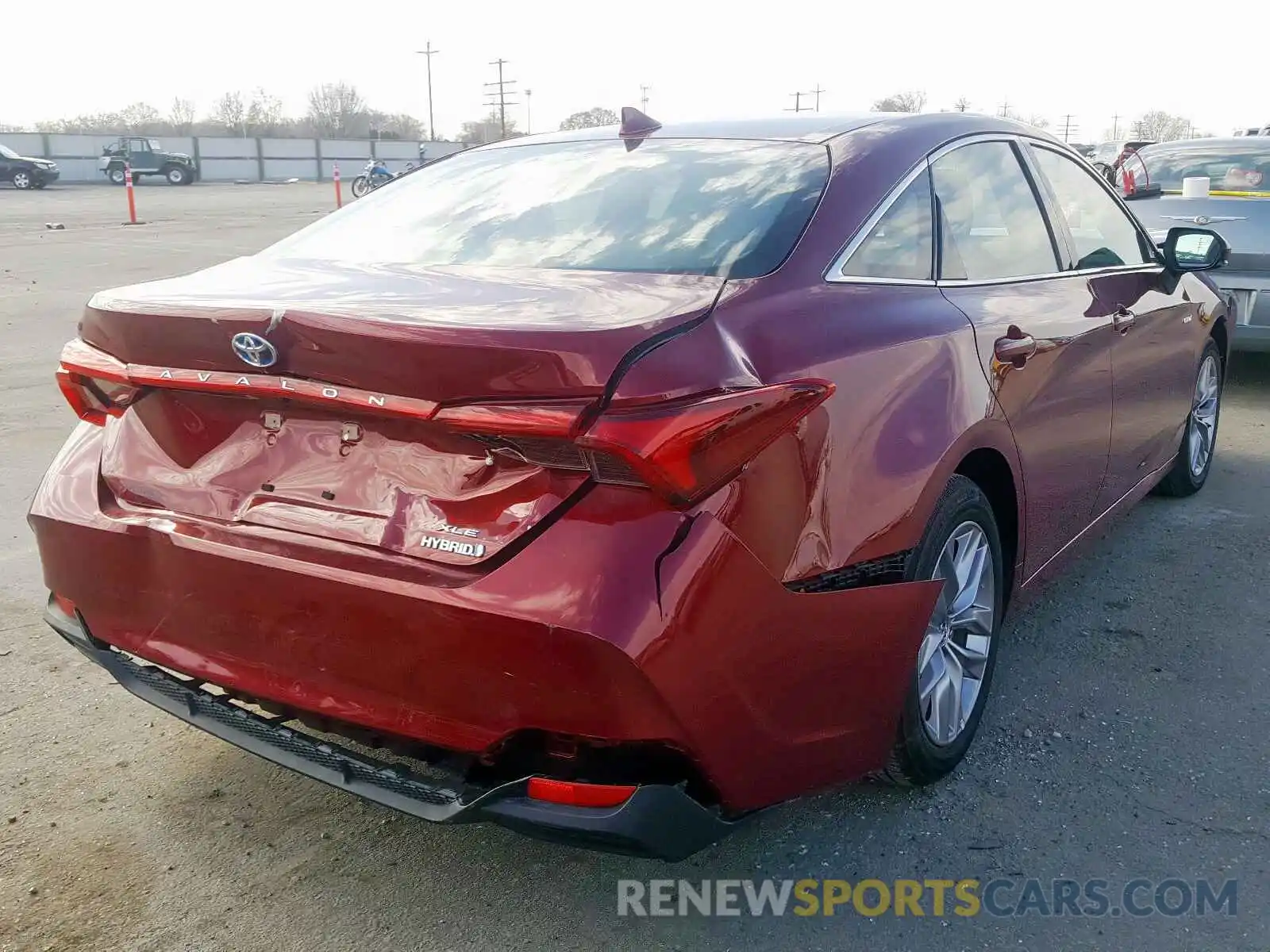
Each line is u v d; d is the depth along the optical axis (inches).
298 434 91.5
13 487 213.3
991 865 104.7
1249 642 150.3
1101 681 139.5
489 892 101.7
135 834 109.3
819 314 95.7
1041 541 135.3
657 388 77.4
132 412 101.7
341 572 85.0
